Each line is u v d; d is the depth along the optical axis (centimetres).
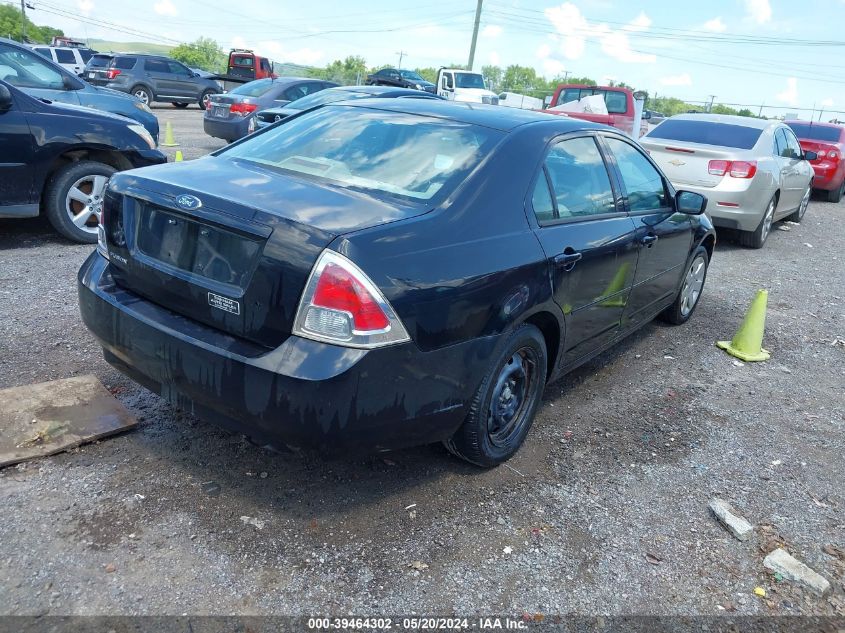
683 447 400
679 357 544
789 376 526
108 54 2556
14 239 685
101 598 247
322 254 256
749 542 317
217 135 1404
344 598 258
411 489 329
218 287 275
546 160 363
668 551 305
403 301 267
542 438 394
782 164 982
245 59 2895
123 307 304
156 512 293
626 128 1703
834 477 382
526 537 304
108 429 343
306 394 253
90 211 681
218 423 286
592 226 388
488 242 309
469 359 300
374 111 387
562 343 376
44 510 287
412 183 319
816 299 749
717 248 978
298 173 333
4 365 408
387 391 269
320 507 308
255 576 264
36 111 628
